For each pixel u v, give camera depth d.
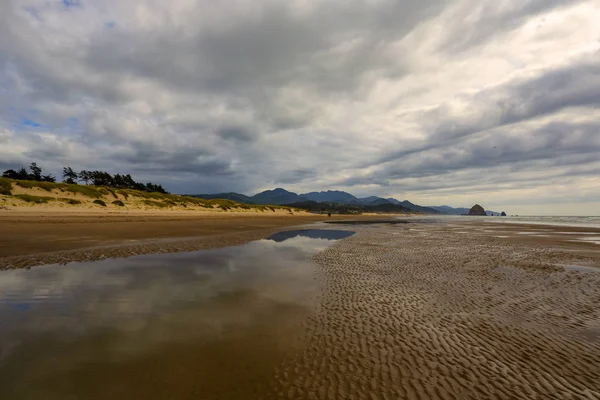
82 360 5.25
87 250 16.19
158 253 16.41
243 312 7.93
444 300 9.45
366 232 35.41
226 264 14.10
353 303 8.95
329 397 4.45
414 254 18.30
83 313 7.54
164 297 8.98
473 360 5.73
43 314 7.41
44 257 14.09
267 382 4.77
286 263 14.77
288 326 7.09
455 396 4.59
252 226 40.38
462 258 17.05
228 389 4.54
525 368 5.50
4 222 26.42
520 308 8.84
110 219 36.62
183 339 6.23
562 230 41.53
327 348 6.03
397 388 4.74
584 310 8.76
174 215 53.50
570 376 5.28
